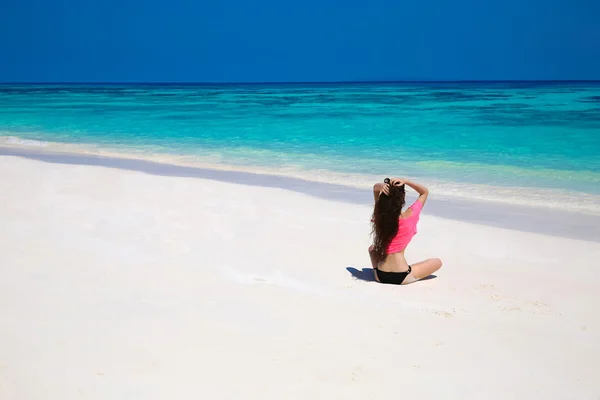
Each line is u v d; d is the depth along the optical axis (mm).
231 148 18109
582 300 5875
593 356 4594
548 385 4141
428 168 14359
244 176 13172
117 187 10984
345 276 6520
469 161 15367
